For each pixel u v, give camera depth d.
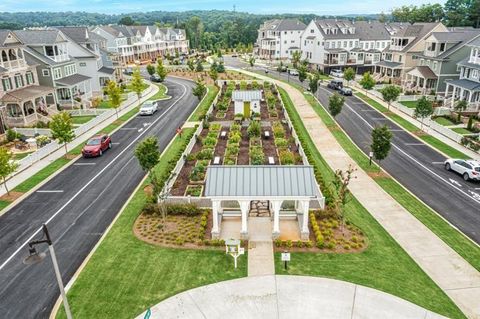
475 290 16.50
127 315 15.00
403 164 31.84
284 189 19.30
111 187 27.30
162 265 18.14
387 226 21.84
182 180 28.25
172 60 111.75
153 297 16.00
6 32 41.88
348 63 84.50
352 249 19.50
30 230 21.58
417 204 24.67
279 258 18.72
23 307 15.54
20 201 25.14
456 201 25.22
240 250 18.34
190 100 58.22
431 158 33.16
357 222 22.22
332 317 14.93
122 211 23.59
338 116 47.69
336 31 86.44
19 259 18.84
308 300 15.85
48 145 34.44
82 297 16.00
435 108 46.59
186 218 22.59
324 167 30.98
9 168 25.22
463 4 109.38
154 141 24.11
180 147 35.88
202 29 181.25
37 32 51.44
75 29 62.38
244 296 16.11
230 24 199.12
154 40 122.75
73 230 21.47
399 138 38.69
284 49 111.31
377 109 50.88
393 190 26.80
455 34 57.06
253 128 37.44
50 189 27.00
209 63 108.62
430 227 21.77
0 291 16.52
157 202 23.66
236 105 46.56
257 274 17.50
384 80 70.69
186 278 17.22
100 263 18.30
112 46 101.88
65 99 53.50
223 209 23.20
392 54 70.06
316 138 38.94
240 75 83.81
